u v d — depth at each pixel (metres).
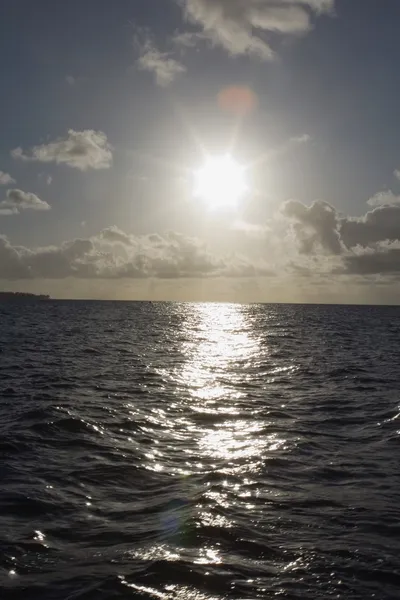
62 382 25.94
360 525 10.18
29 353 38.94
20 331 62.97
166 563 8.57
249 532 9.80
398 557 8.90
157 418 18.94
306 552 9.04
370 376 30.12
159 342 52.03
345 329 78.81
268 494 11.80
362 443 16.12
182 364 34.75
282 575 8.28
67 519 10.36
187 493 11.81
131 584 7.96
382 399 23.03
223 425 18.20
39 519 10.32
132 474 13.08
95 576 8.17
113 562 8.62
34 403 20.62
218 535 9.65
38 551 9.00
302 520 10.40
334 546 9.28
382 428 17.89
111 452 14.83
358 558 8.84
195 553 8.96
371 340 58.00
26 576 8.18
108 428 17.28
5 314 112.62
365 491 12.05
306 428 17.95
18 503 11.04
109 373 29.47
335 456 14.79
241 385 26.64
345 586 7.98
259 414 19.95
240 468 13.64
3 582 8.00
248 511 10.80
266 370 32.53
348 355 41.84
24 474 12.82
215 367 33.59
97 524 10.16
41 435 16.19
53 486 12.10
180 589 7.86
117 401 21.66
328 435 17.06
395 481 12.77
